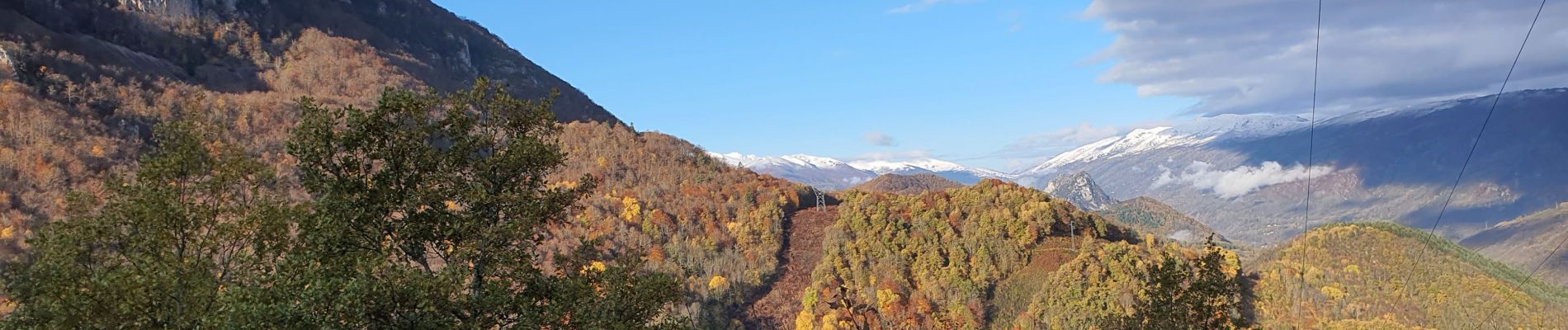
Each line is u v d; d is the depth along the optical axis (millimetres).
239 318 20266
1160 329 36844
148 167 26547
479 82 24219
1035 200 162125
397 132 23297
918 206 164375
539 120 25328
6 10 194000
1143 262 125500
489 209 24094
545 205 24828
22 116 146375
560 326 23562
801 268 155500
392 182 23266
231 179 27812
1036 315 127125
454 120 23766
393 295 21062
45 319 24406
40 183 125812
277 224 26359
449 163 23781
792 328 130375
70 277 24734
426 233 23375
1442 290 139125
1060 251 143625
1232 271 145750
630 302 25328
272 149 161625
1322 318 133000
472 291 23375
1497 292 138125
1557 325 130125
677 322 26469
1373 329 126250
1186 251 141625
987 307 132375
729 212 179625
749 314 137375
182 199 26984
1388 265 147000
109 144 152750
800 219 181625
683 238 162500
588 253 26672
